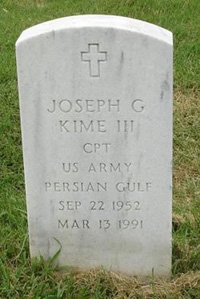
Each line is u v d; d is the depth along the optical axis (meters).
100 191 1.72
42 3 3.90
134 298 1.73
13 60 2.97
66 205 1.74
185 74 2.85
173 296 1.72
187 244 1.88
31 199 1.74
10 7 3.81
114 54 1.58
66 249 1.79
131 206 1.73
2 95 2.67
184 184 2.24
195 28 3.33
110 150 1.67
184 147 2.41
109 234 1.76
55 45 1.58
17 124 2.49
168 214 1.73
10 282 1.77
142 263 1.79
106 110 1.63
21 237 1.90
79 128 1.66
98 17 1.62
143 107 1.62
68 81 1.61
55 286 1.75
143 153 1.67
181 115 2.60
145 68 1.59
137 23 1.60
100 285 1.75
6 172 2.23
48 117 1.65
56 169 1.70
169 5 3.63
